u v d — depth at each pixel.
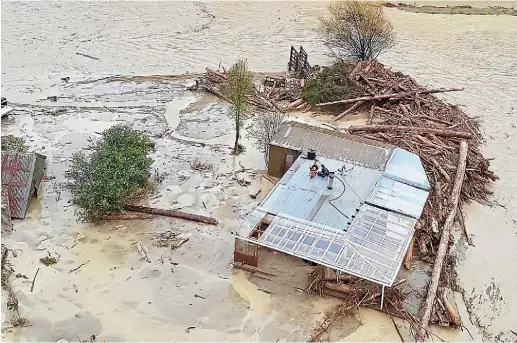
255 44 51.84
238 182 31.11
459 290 25.02
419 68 48.44
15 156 28.39
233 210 28.89
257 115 38.81
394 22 58.59
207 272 24.94
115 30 52.91
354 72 42.12
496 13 62.81
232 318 22.67
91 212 27.14
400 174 28.88
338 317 22.89
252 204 29.41
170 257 25.69
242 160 33.31
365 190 27.31
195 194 29.97
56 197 29.20
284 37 53.69
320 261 22.66
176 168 32.16
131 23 54.75
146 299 23.39
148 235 26.95
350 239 23.89
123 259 25.45
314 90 40.22
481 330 23.08
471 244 28.02
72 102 39.81
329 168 28.97
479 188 32.38
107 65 46.25
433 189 29.86
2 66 44.69
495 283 25.70
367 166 29.30
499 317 23.84
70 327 21.92
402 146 33.62
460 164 31.98
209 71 43.72
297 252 23.06
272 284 24.36
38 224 27.31
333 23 49.47
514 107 42.53
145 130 36.25
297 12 60.16
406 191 27.61
